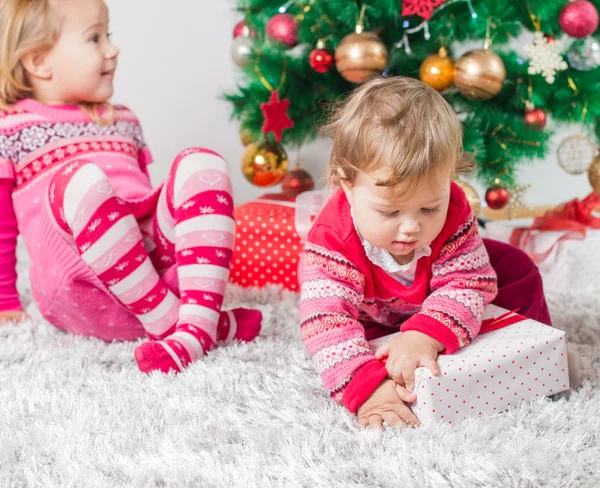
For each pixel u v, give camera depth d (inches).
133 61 92.4
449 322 38.3
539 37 63.7
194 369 44.3
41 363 47.1
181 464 33.5
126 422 37.8
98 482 32.1
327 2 66.2
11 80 52.4
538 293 46.6
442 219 36.3
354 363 37.7
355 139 36.1
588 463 32.6
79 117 53.6
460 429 35.8
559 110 68.8
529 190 93.2
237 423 37.5
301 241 63.0
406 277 41.1
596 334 51.0
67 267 47.9
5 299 55.7
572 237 65.7
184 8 91.8
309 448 34.4
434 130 35.2
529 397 38.4
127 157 55.1
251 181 72.6
